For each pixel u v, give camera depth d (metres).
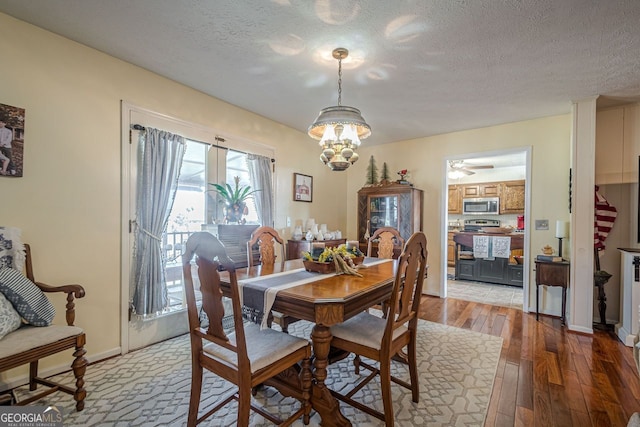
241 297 1.78
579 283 2.98
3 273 1.65
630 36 1.95
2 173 1.83
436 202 4.36
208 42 2.13
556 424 1.62
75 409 1.69
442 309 3.70
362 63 2.37
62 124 2.09
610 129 3.17
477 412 1.72
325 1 1.69
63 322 2.09
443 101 3.10
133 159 2.47
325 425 1.55
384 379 1.53
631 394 1.90
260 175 3.58
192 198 2.93
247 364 1.29
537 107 3.24
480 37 2.00
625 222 3.13
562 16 1.77
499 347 2.59
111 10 1.81
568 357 2.41
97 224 2.26
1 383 1.83
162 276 2.59
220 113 3.18
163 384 1.96
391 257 3.24
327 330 1.60
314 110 3.46
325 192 4.78
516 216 6.70
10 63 1.88
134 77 2.47
